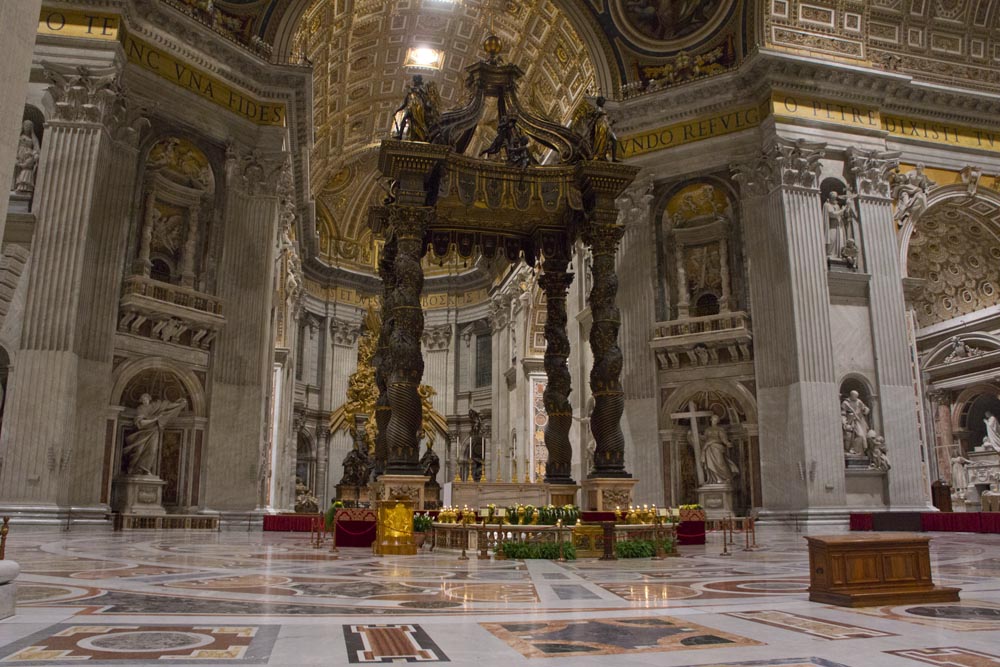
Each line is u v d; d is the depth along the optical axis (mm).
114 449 15312
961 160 19562
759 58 18000
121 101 15523
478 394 36531
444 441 36906
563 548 9102
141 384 16375
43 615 4281
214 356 16953
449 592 5660
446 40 27984
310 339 35812
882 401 17469
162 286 16031
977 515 15664
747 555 9836
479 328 37281
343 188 36781
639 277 19203
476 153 32938
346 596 5355
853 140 18562
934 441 23703
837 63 18375
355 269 38000
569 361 22250
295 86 18344
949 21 19969
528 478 28859
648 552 9516
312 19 22766
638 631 3928
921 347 24344
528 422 29469
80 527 13992
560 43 24422
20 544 10211
